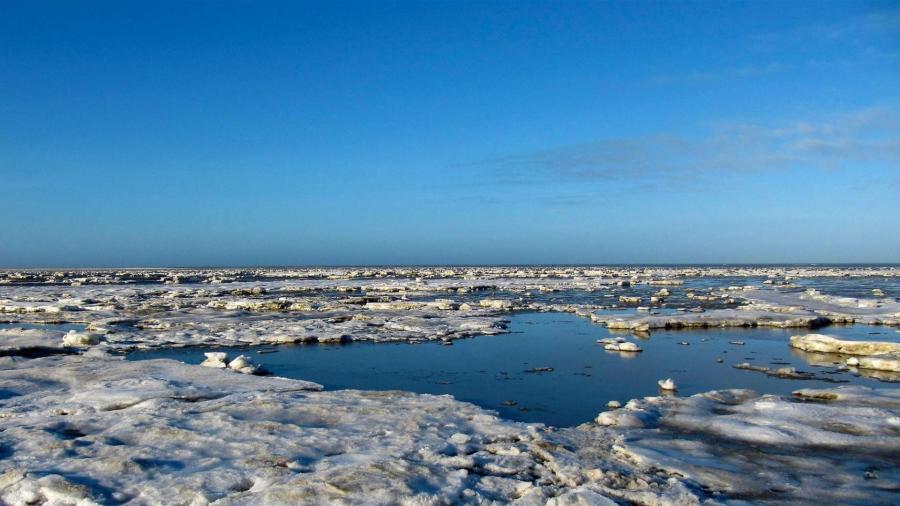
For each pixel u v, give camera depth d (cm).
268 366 2070
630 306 4038
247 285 6731
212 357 1941
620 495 852
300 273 12144
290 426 1155
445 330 2830
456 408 1340
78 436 1115
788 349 2359
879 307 3494
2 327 3044
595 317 3247
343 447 1046
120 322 3134
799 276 8931
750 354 2255
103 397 1392
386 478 859
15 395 1455
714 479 920
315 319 3269
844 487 891
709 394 1480
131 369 1742
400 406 1342
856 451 1048
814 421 1220
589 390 1709
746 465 981
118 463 930
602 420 1261
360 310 3750
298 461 956
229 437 1088
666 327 2947
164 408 1282
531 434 1145
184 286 6600
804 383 1770
